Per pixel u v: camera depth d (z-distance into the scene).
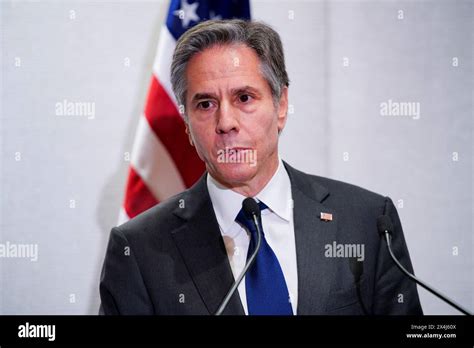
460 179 1.83
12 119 1.80
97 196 1.82
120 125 1.84
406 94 1.85
